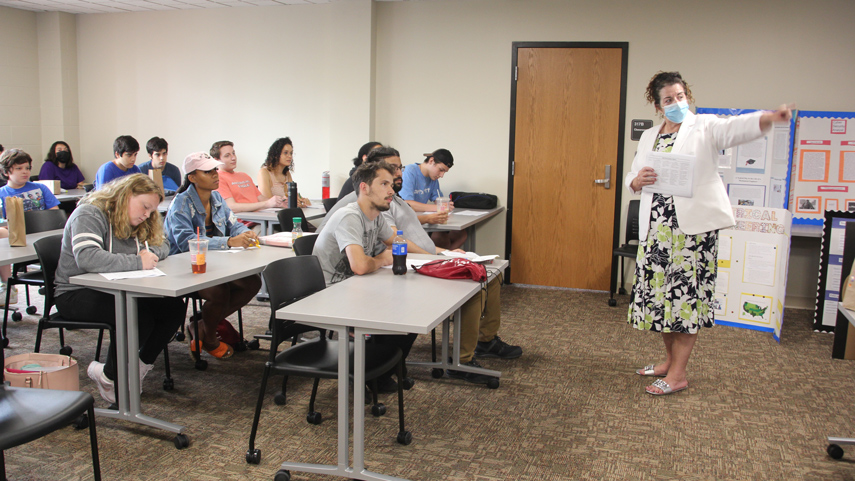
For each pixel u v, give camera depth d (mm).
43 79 6910
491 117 5773
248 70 6410
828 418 2990
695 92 5254
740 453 2629
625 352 3939
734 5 5082
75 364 2713
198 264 2734
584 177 5590
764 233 4445
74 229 2732
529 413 3004
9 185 4625
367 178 2943
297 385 3293
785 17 4984
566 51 5492
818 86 4980
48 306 2863
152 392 3145
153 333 2906
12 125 6738
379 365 2406
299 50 6227
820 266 4434
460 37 5766
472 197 5652
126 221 2838
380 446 2629
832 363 3795
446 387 3324
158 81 6715
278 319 2447
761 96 5109
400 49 5938
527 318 4738
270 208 5031
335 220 2979
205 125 6621
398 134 6055
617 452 2621
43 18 6801
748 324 4543
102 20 6812
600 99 5469
